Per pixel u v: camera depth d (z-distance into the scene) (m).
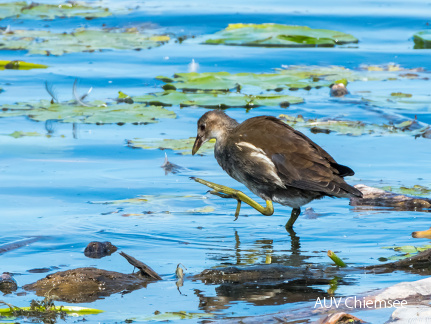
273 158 10.26
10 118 14.93
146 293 7.58
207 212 10.45
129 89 16.97
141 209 10.41
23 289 7.64
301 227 9.93
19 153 12.80
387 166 12.33
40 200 10.67
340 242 9.27
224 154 11.01
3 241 9.10
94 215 10.12
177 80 17.52
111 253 8.82
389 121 14.88
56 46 20.75
